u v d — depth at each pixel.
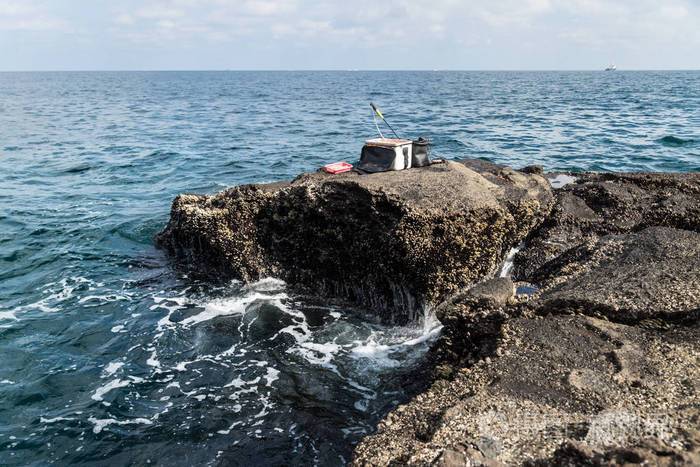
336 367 9.72
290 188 12.74
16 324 11.36
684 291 8.18
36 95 90.56
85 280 13.59
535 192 13.70
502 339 7.91
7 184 23.39
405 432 6.44
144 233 16.86
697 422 5.59
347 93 94.62
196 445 7.86
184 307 12.17
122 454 7.72
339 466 7.35
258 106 64.94
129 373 9.70
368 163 13.71
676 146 27.34
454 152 27.44
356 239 11.77
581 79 179.62
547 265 11.48
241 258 13.13
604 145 28.42
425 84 138.62
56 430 8.21
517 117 44.81
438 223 10.85
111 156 29.81
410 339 10.66
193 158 28.56
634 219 12.77
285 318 11.62
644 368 6.87
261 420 8.36
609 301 8.18
